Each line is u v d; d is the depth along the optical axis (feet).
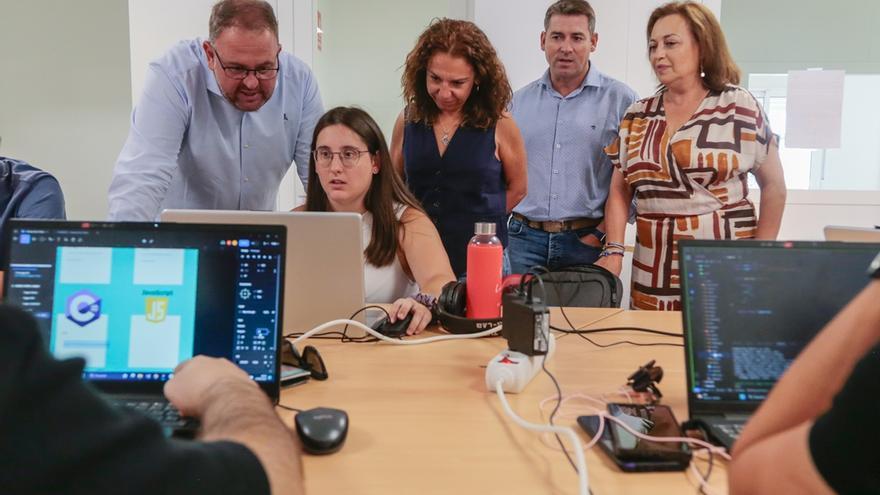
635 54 10.82
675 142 7.66
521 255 9.92
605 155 9.45
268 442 2.14
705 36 7.47
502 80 7.75
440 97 7.58
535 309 3.94
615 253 8.33
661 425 3.20
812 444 1.77
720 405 3.22
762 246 3.39
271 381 3.48
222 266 3.52
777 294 3.34
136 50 10.27
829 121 10.41
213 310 3.50
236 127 7.69
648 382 3.78
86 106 10.50
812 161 10.84
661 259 7.84
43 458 1.32
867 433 1.63
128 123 10.57
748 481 2.06
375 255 6.22
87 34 10.30
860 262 3.34
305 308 4.93
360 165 6.04
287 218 4.69
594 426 3.20
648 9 10.68
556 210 9.66
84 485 1.36
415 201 6.58
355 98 13.76
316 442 2.92
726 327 3.31
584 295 6.65
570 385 3.96
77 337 3.43
